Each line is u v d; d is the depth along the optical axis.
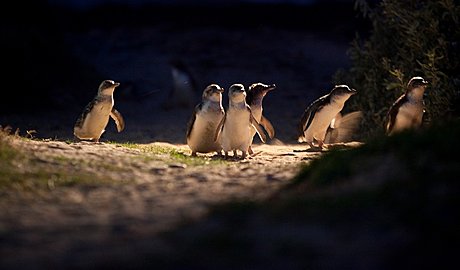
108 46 37.22
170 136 21.69
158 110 27.55
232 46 37.41
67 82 28.91
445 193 8.67
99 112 16.89
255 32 40.28
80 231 8.75
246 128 15.46
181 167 12.81
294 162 14.26
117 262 7.73
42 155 12.48
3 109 25.28
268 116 26.03
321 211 8.73
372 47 21.80
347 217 8.55
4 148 12.23
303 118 17.59
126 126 23.72
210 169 12.72
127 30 40.44
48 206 9.93
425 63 19.11
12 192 10.55
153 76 32.16
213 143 16.03
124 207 9.78
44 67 28.64
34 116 24.86
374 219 8.44
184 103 28.08
